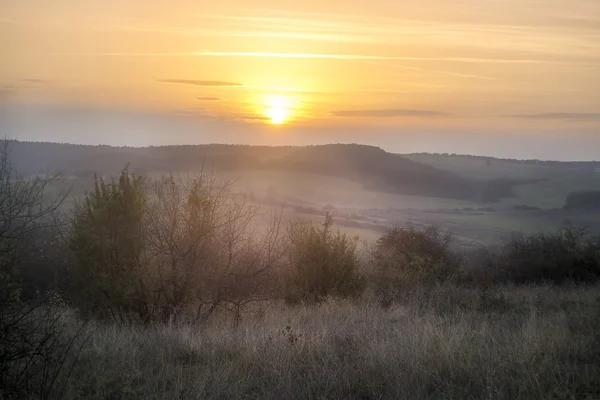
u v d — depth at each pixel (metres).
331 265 12.29
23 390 5.14
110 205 9.39
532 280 18.00
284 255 11.59
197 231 9.71
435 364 6.08
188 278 9.54
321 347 6.68
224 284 9.77
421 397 5.26
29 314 6.23
